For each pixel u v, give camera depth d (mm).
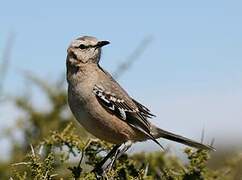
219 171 10805
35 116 12758
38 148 10508
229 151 11945
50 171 9219
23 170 11242
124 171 10664
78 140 10578
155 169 11055
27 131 12508
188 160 10602
